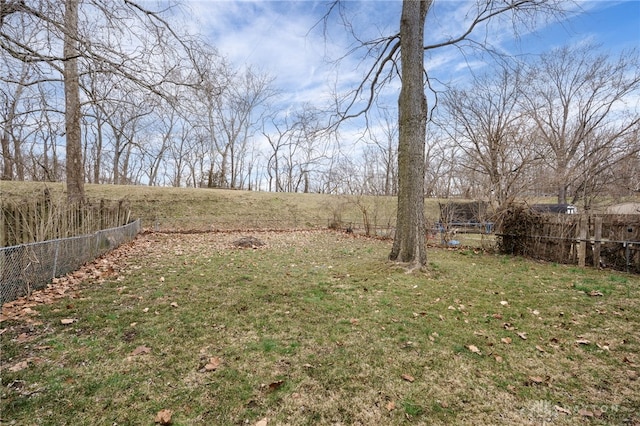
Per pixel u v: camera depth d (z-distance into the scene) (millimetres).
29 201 5844
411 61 6336
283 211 22875
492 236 10570
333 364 2773
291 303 4402
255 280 5660
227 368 2676
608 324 3730
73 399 2211
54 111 7258
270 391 2365
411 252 6520
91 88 6523
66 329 3373
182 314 3906
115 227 10094
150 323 3602
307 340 3242
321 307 4254
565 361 2875
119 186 21531
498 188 12859
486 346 3162
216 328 3506
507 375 2641
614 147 16719
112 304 4207
